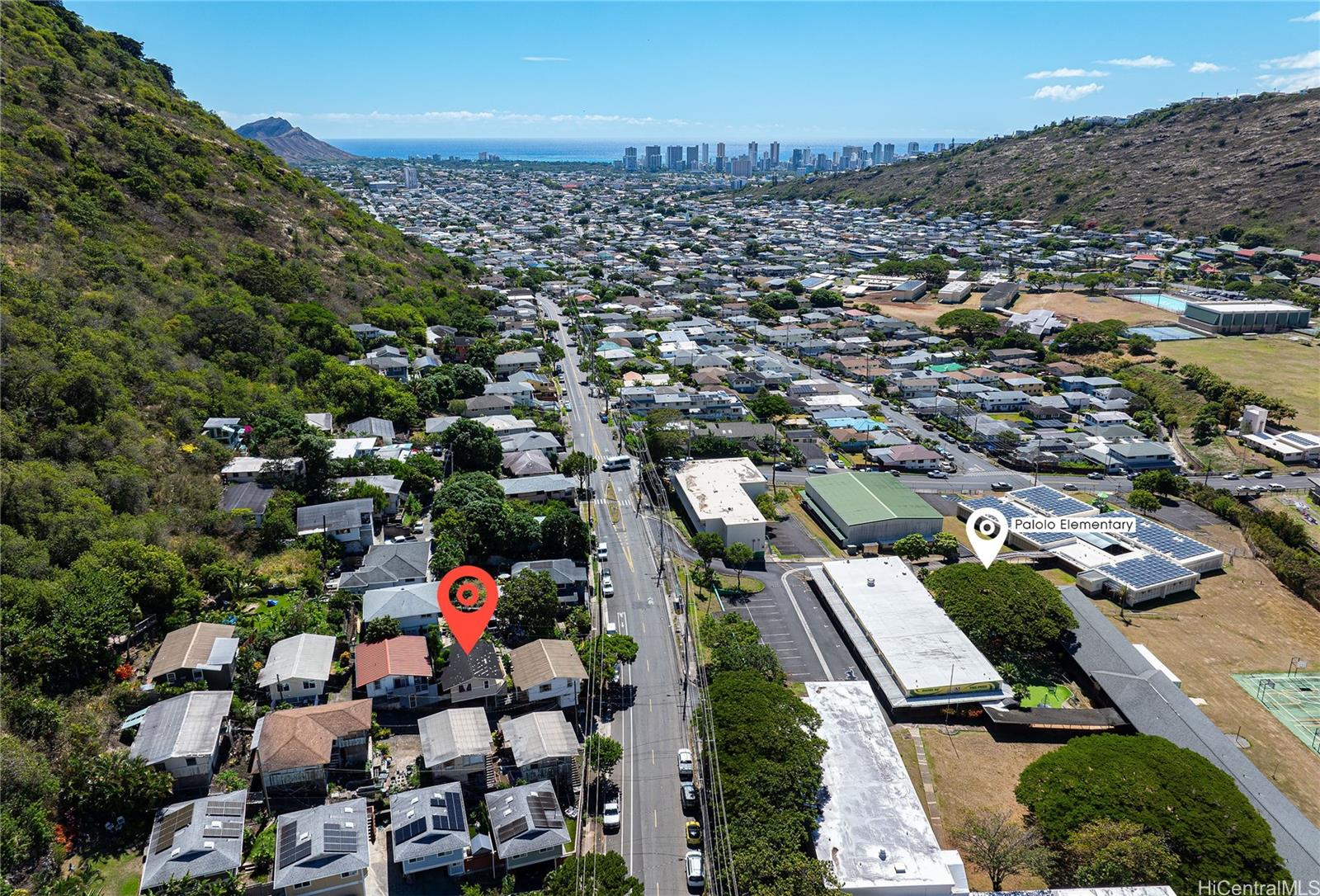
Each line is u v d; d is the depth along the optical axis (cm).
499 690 8462
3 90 16900
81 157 16938
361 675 8369
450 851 6650
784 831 6769
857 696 8938
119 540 9094
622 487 14575
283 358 15512
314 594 9919
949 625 10144
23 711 7019
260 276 17600
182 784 7169
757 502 13962
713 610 10912
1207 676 10131
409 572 10188
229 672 8281
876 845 7062
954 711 9094
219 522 10481
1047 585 10406
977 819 7656
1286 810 7525
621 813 7512
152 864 6275
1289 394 19712
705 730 7875
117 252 15100
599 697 9025
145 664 8419
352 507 11350
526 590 9494
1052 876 6844
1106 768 7362
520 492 13250
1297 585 12031
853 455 16900
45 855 6275
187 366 13362
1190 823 6825
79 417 10738
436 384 17050
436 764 7394
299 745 7294
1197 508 14875
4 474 9100
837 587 11156
